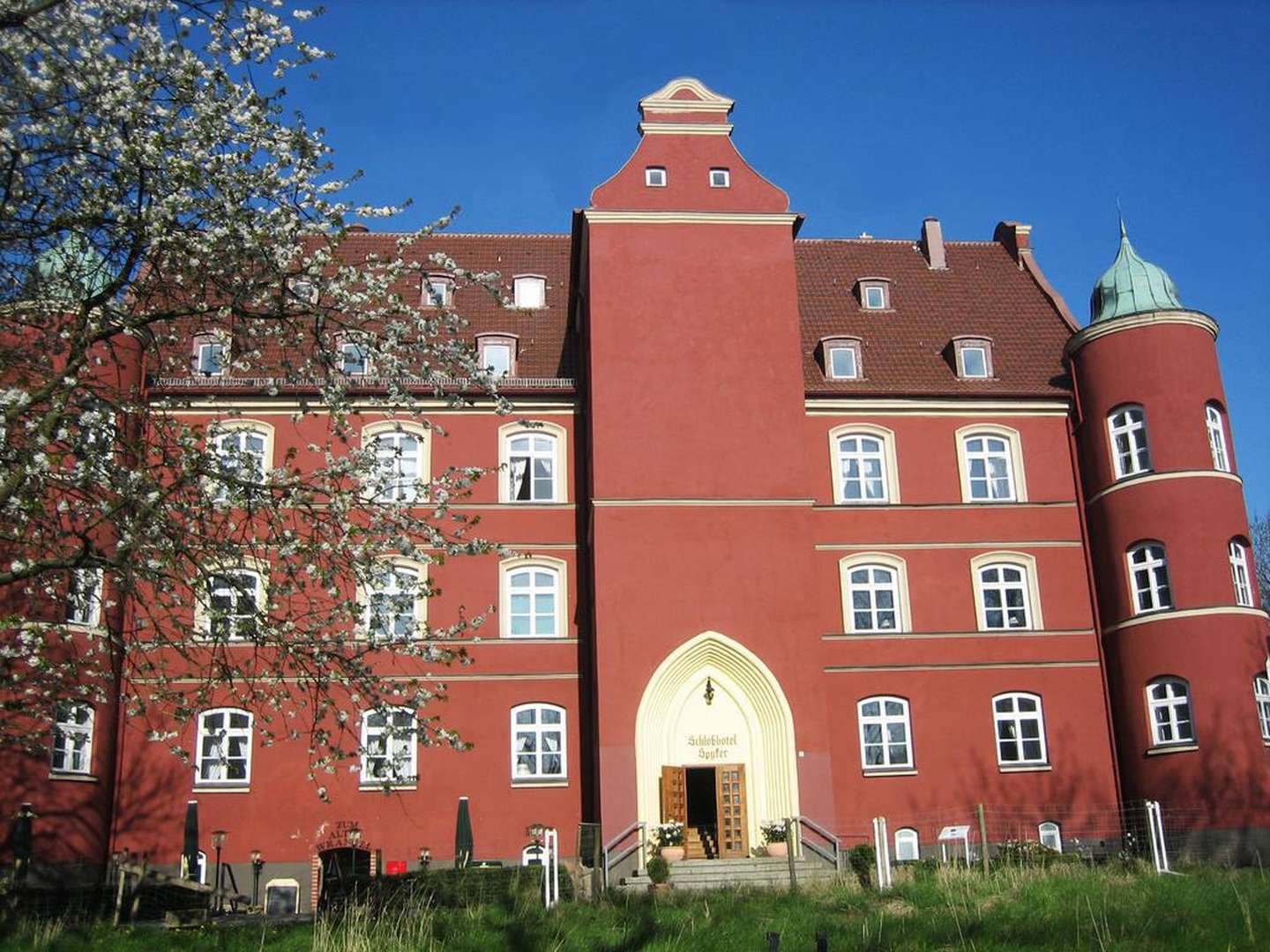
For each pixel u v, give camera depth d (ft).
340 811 107.45
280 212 57.36
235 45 56.85
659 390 113.80
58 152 54.39
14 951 52.54
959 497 121.19
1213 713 108.27
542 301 133.69
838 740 113.39
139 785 105.91
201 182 53.98
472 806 109.19
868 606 117.70
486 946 52.54
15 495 52.11
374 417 117.50
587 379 118.01
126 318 55.62
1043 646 117.08
